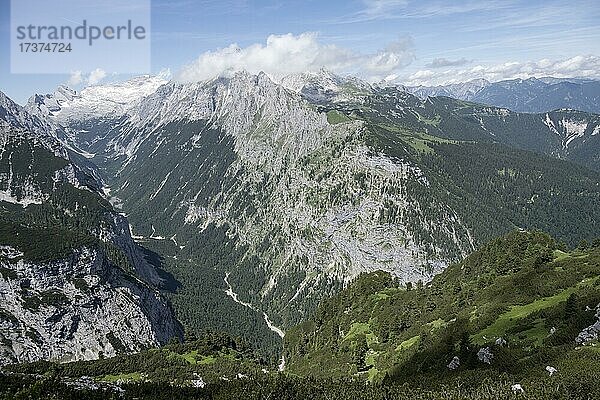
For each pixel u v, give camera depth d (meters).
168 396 118.56
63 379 124.69
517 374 105.06
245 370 176.50
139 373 168.38
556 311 132.25
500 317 148.00
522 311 146.50
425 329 176.25
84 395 112.94
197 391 123.69
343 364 187.25
